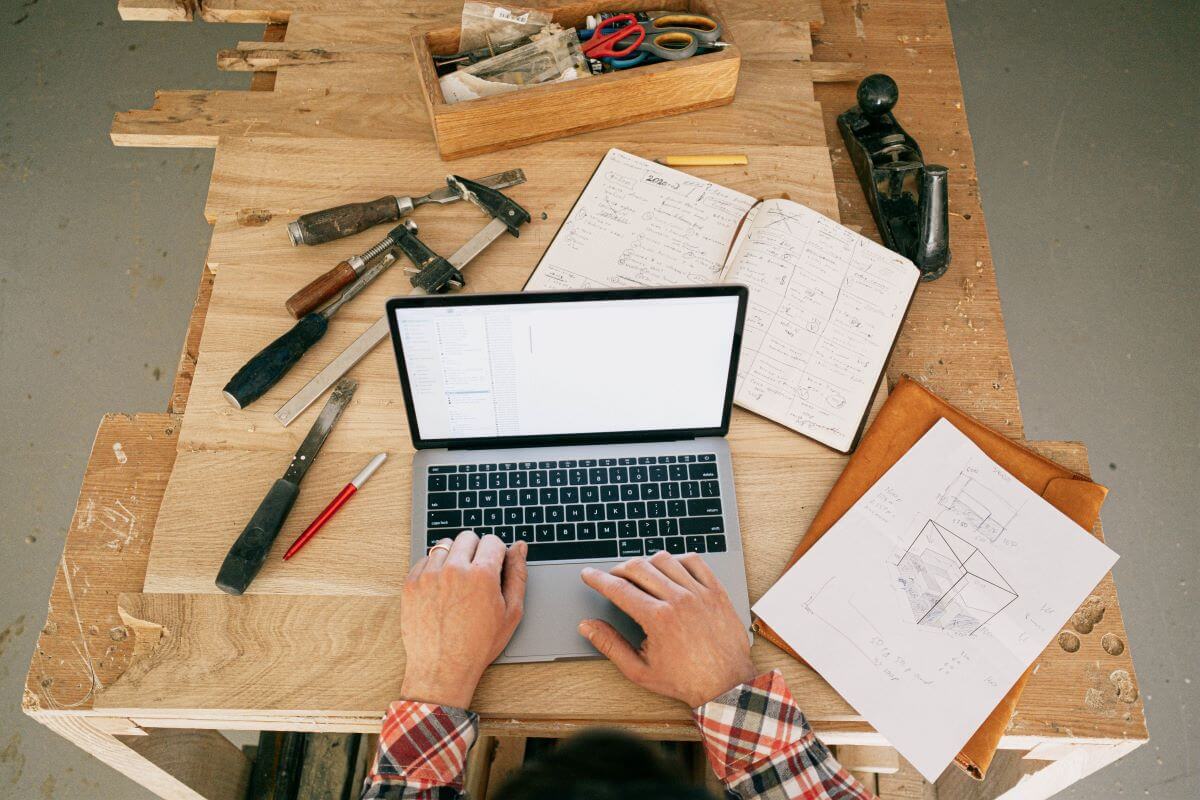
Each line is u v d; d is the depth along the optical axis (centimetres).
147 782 132
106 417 112
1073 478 106
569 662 95
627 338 95
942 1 148
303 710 94
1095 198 251
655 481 104
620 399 102
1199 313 239
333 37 138
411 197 120
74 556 103
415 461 104
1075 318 239
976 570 100
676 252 119
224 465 106
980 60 267
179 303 237
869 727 96
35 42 263
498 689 94
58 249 240
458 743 87
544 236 121
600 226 121
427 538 101
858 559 101
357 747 156
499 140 126
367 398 110
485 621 91
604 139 129
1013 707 94
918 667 95
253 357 110
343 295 115
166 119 129
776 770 88
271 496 101
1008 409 115
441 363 96
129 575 102
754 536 104
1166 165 254
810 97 134
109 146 251
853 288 115
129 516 106
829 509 104
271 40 146
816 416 109
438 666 90
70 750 192
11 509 214
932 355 118
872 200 126
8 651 200
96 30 265
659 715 93
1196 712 200
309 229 116
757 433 110
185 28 267
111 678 98
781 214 119
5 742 191
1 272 237
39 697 96
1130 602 210
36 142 251
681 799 81
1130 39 269
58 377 228
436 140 126
